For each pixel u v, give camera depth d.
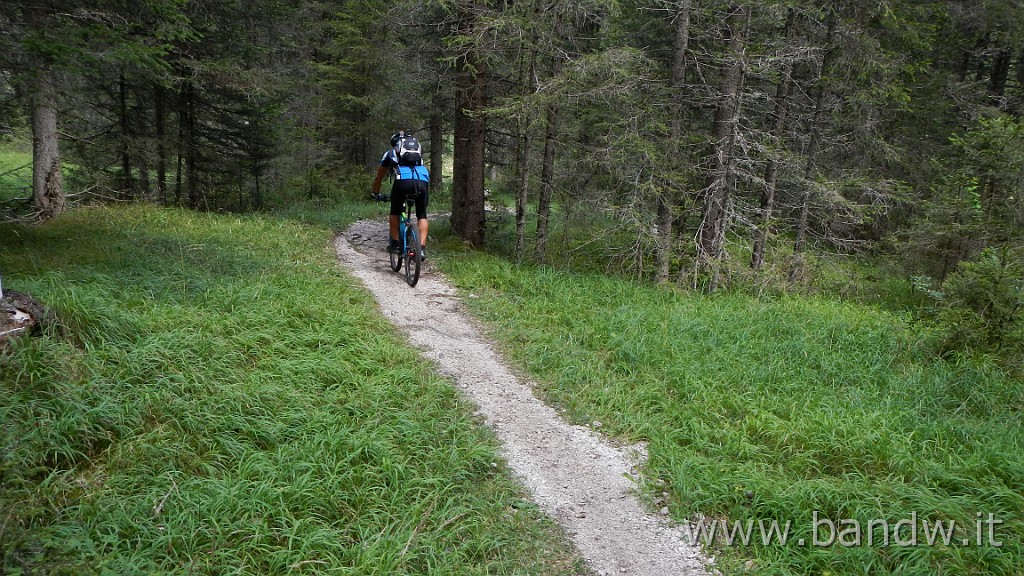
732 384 6.65
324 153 21.19
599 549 4.04
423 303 8.95
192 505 3.69
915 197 13.87
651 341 7.69
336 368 5.72
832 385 6.89
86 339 4.97
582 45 11.91
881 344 8.36
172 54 13.22
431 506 4.11
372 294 8.94
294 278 8.40
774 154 11.27
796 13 11.76
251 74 13.93
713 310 9.50
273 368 5.57
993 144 11.03
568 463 5.05
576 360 6.99
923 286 12.97
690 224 14.55
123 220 11.00
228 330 6.07
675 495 4.66
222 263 8.47
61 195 11.02
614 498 4.62
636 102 10.80
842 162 15.41
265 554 3.50
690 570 3.91
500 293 9.79
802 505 4.36
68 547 3.18
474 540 3.89
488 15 10.98
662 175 10.90
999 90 17.45
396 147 9.42
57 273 6.38
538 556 3.89
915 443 5.36
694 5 11.01
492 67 12.61
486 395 6.12
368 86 20.23
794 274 12.70
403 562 3.56
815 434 5.36
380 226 16.23
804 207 13.17
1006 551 3.94
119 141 13.74
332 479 4.13
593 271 12.12
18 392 4.15
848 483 4.55
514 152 14.76
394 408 5.29
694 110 13.71
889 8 11.62
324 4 20.97
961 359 7.57
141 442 4.09
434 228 15.84
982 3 14.48
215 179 16.47
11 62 7.26
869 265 15.62
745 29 11.26
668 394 6.42
